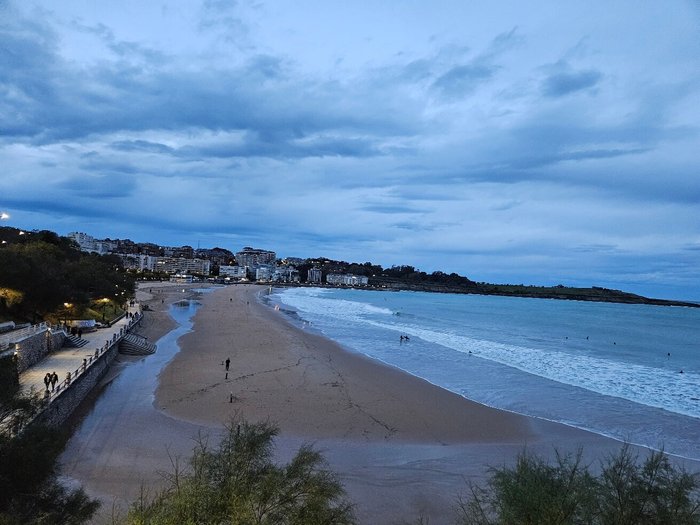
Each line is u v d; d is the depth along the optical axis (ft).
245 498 27.20
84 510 35.81
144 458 66.80
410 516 54.03
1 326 119.65
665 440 81.56
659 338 260.62
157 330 196.75
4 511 31.76
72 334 140.26
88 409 89.40
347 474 64.44
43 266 147.23
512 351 184.44
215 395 98.89
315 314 312.09
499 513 30.58
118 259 463.42
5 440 35.06
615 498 29.01
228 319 242.58
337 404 96.07
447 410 95.55
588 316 418.31
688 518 27.86
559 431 85.46
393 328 247.50
